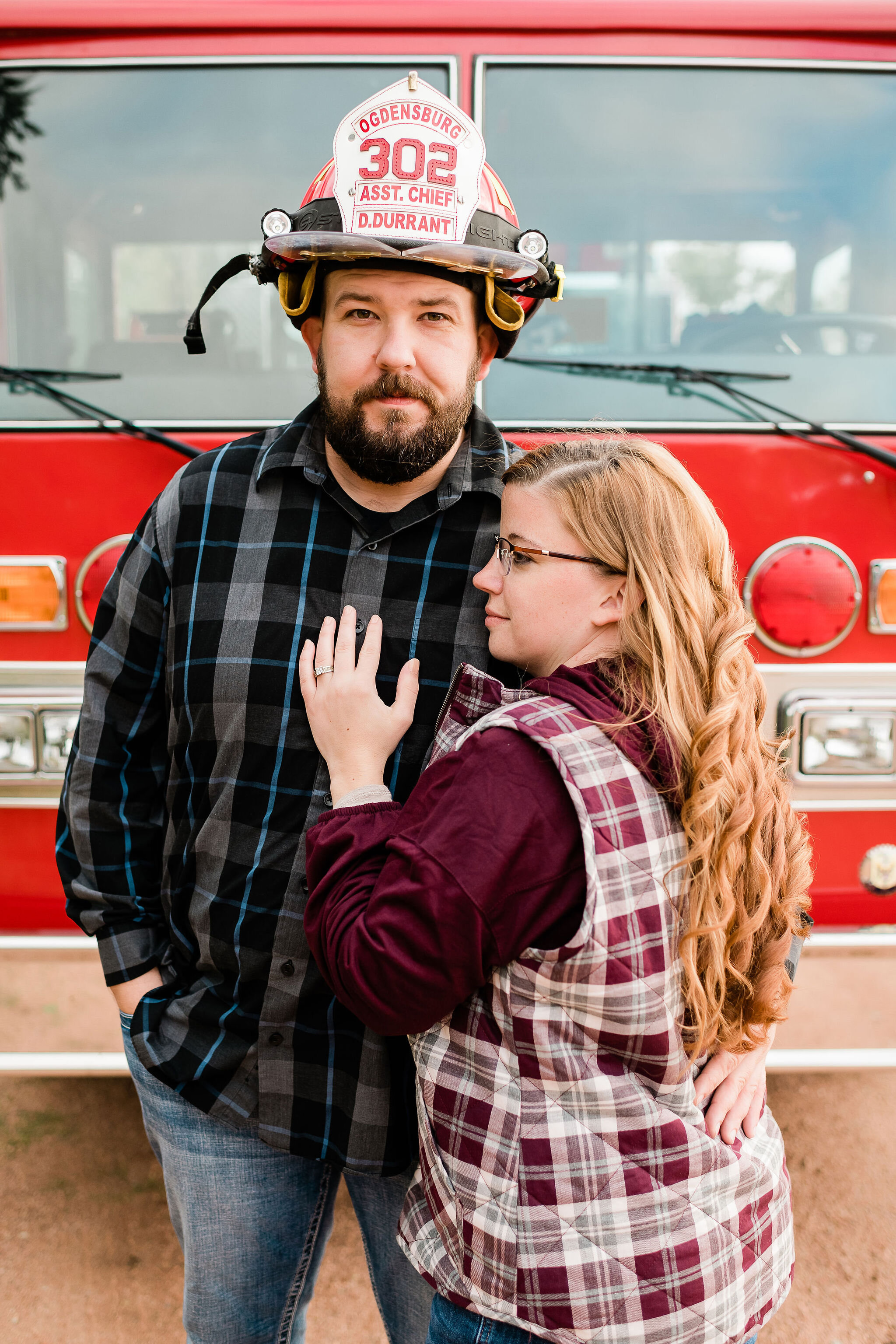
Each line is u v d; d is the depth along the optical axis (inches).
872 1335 80.9
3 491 81.3
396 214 45.8
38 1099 112.7
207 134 86.0
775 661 81.7
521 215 86.3
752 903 43.8
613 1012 38.2
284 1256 56.2
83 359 87.0
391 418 47.9
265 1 84.1
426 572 51.3
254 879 50.3
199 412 86.5
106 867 55.6
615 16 84.3
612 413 85.5
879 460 80.4
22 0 83.9
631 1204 38.5
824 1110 112.1
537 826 37.7
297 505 52.3
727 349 87.6
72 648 81.7
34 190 86.5
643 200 86.5
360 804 44.5
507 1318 39.0
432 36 84.4
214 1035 51.9
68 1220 93.1
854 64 86.0
